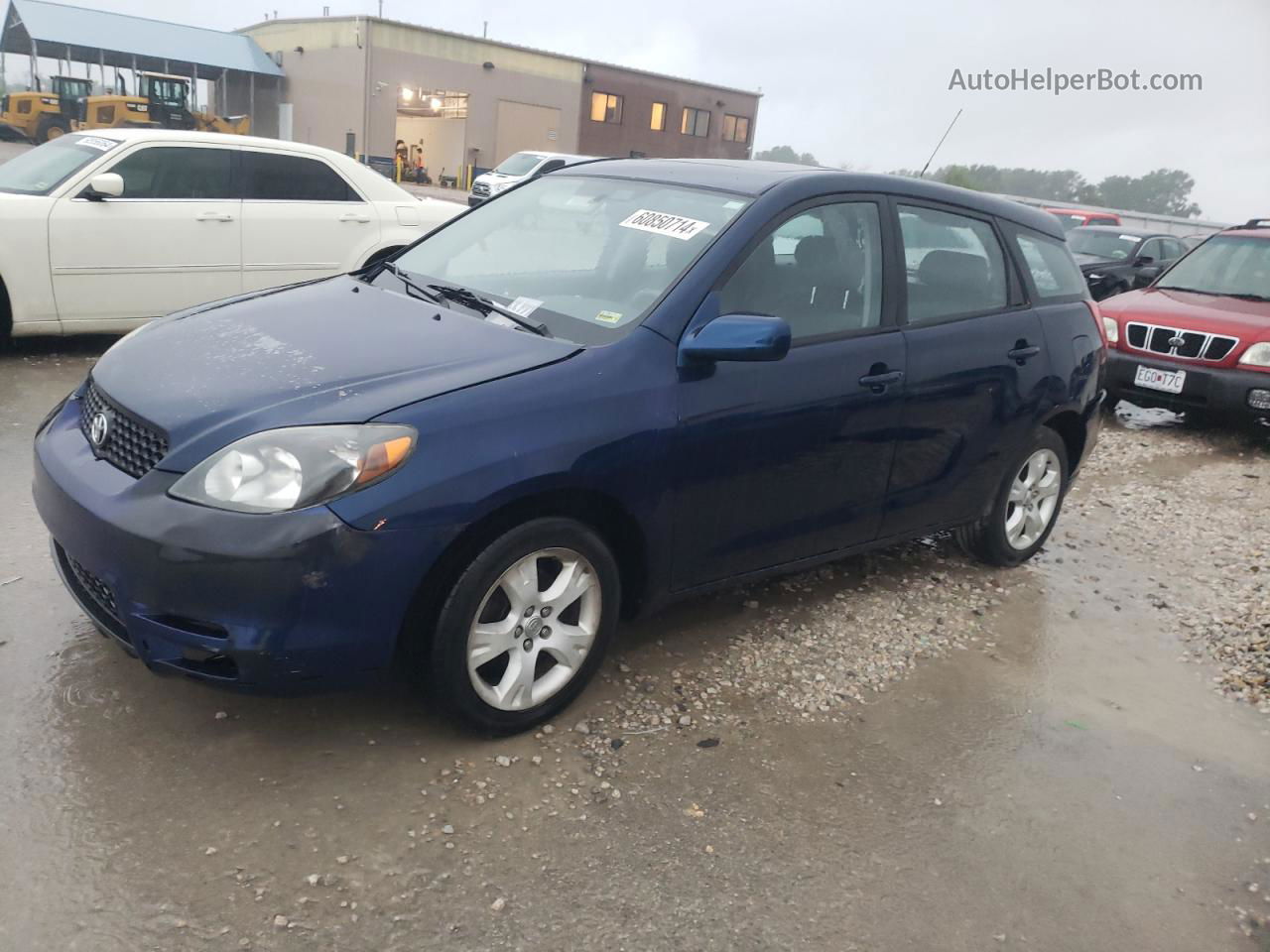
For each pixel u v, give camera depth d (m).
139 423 2.74
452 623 2.73
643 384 3.02
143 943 2.16
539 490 2.78
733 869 2.59
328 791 2.70
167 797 2.61
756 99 49.44
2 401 5.76
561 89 42.16
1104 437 7.95
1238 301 8.55
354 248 7.91
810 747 3.17
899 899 2.55
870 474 3.79
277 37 40.97
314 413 2.61
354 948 2.21
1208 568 5.12
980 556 4.76
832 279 3.62
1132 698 3.74
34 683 3.02
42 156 7.24
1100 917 2.57
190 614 2.48
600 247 3.56
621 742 3.07
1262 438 8.16
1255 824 3.04
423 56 37.97
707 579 3.44
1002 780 3.12
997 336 4.19
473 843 2.57
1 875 2.29
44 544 3.97
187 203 7.13
